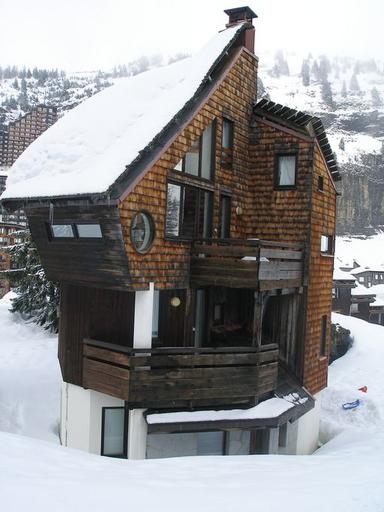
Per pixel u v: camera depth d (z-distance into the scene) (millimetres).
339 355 30141
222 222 14625
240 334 15266
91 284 12023
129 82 15648
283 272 13305
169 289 12445
